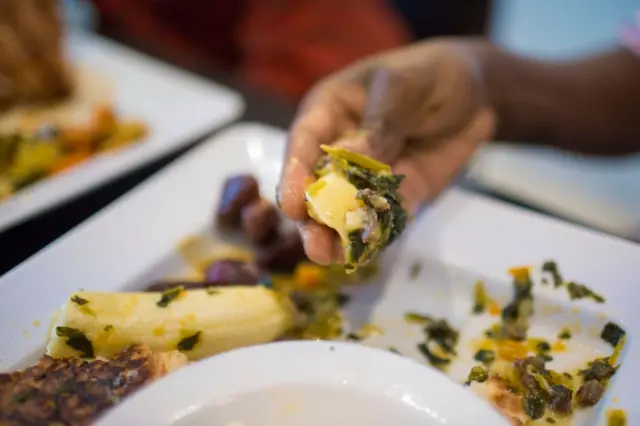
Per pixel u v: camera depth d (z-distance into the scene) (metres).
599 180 0.94
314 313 0.36
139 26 0.73
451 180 0.42
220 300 0.33
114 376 0.28
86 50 0.59
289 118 0.53
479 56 0.48
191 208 0.40
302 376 0.27
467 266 0.36
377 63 0.40
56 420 0.26
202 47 0.76
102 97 0.54
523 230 0.38
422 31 0.74
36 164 0.45
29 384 0.28
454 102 0.42
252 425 0.26
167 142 0.47
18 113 0.52
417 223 0.39
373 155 0.35
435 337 0.35
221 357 0.27
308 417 0.26
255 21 0.72
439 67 0.41
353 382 0.27
